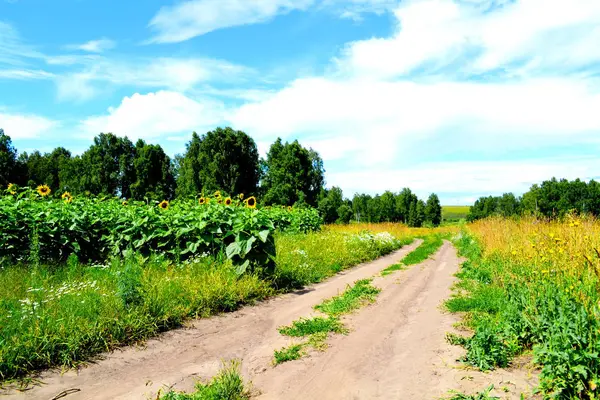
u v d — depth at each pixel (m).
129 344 5.23
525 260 7.92
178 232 9.38
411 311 6.99
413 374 4.20
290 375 4.34
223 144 44.09
